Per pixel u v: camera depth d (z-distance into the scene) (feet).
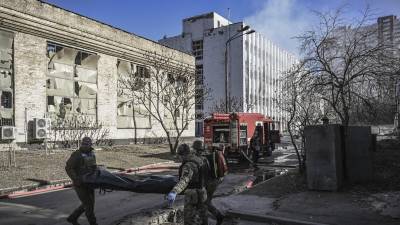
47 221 30.71
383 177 43.50
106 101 104.12
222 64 238.89
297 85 52.06
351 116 55.01
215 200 36.11
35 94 83.56
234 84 234.17
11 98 78.89
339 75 49.47
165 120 128.88
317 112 55.26
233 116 77.66
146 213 31.68
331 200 34.65
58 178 53.67
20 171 56.03
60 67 90.33
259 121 85.66
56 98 89.20
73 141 91.61
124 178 25.23
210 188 26.17
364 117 54.90
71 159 26.11
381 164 52.49
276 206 33.01
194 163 21.01
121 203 38.14
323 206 32.50
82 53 96.78
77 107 94.89
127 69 112.16
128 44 111.55
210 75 241.76
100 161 73.00
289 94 56.75
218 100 233.35
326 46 49.83
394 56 47.70
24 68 81.30
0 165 59.77
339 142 39.86
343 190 38.50
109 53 105.09
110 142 105.09
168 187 23.75
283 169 69.87
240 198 36.63
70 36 92.32
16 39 79.77
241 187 48.52
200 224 21.09
